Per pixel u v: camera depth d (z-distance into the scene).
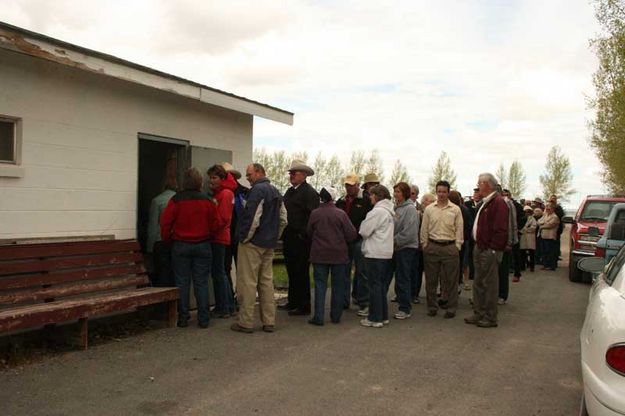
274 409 4.60
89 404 4.60
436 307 8.62
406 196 8.47
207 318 7.39
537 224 15.81
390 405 4.75
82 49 6.34
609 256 10.21
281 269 14.27
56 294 6.21
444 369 5.78
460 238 8.44
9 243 6.11
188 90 8.02
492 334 7.39
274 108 9.98
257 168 7.15
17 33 5.69
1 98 6.04
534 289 11.78
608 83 20.91
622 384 3.24
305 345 6.59
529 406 4.80
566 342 7.02
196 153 8.59
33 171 6.39
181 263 7.26
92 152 7.09
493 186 7.79
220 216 7.59
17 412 4.39
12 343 6.05
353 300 9.62
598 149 26.75
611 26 19.84
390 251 7.65
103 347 6.28
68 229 6.81
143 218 9.41
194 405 4.63
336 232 7.68
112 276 6.99
